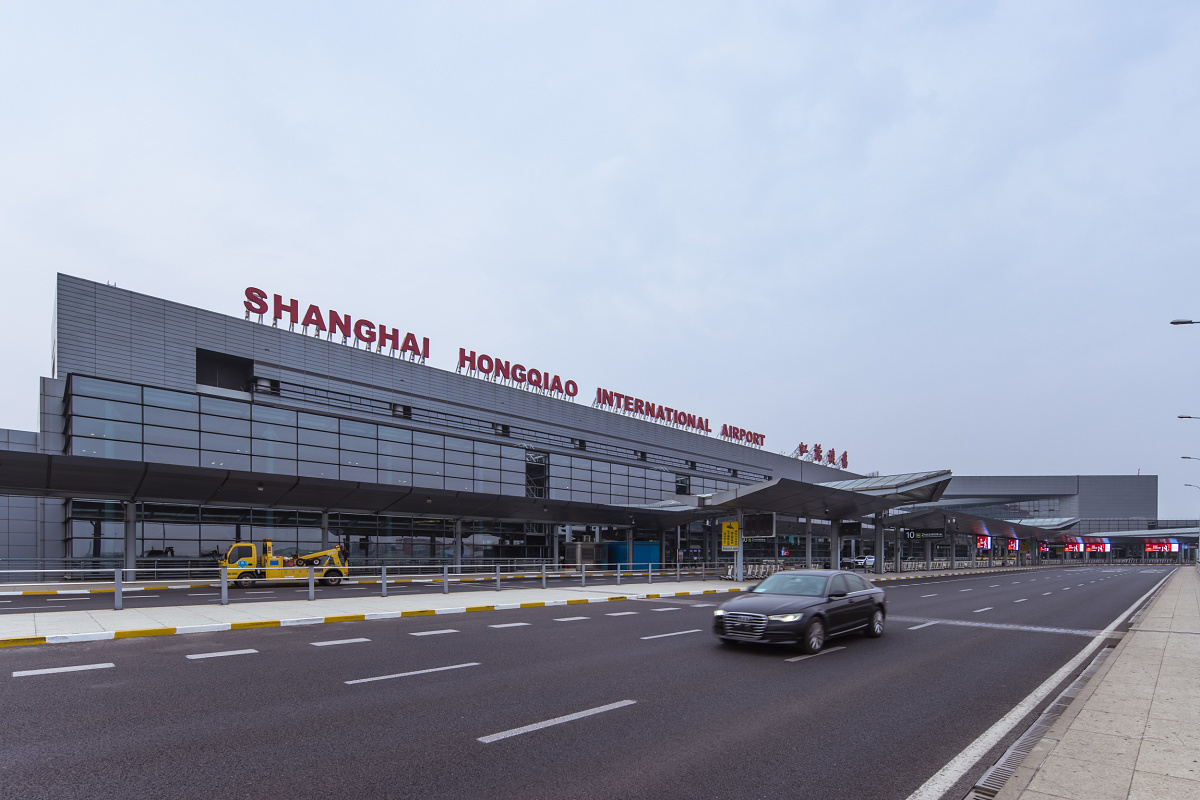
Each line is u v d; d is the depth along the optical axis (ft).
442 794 17.48
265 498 102.32
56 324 98.58
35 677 30.73
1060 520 334.85
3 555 93.09
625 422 189.88
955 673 34.17
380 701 26.91
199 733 22.45
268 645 40.19
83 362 97.19
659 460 199.93
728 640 40.57
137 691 28.25
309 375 122.62
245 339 115.03
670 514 156.76
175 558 102.06
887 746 21.95
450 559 137.80
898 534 180.14
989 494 477.36
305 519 117.29
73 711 25.04
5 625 45.01
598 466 179.01
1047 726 24.04
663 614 59.82
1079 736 21.67
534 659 36.50
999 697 28.96
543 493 163.32
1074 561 401.70
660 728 23.62
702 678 32.04
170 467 89.20
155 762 19.65
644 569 157.07
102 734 22.26
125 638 41.96
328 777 18.58
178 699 26.91
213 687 29.04
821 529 194.08
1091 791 16.93
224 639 42.37
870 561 200.64
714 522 164.86
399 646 40.37
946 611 67.41
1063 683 32.01
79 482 85.87
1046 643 44.98
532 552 155.22
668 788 18.08
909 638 46.85
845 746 21.88
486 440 151.23
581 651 39.27
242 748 20.97
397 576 125.08
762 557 220.84
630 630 48.65
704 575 131.95
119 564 98.53
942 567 219.61
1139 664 34.96
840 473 295.69
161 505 101.86
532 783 18.31
